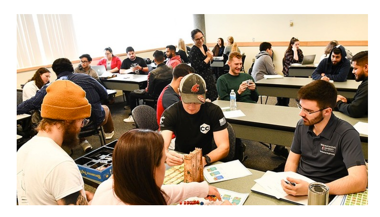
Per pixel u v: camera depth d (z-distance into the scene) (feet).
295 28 21.81
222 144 5.38
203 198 3.77
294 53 17.53
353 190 3.74
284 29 22.27
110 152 6.40
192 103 5.17
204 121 5.54
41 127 3.47
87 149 10.43
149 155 2.59
